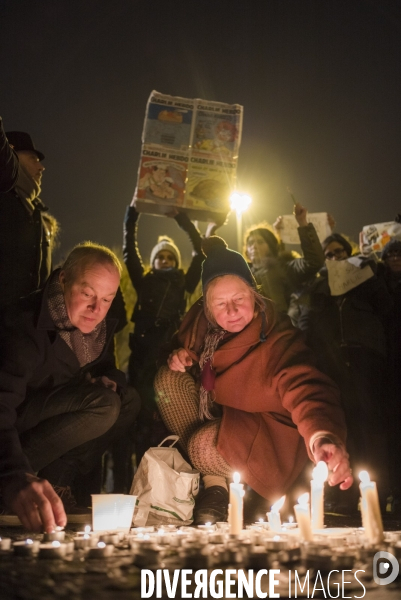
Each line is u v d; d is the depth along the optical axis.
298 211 5.66
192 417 3.90
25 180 4.55
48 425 3.54
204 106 5.80
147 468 3.42
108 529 2.80
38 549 2.11
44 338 3.44
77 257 3.46
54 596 1.56
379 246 6.27
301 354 3.61
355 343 4.90
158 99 5.78
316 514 2.75
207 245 4.43
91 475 4.32
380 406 4.84
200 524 3.37
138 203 5.68
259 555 1.91
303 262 5.64
